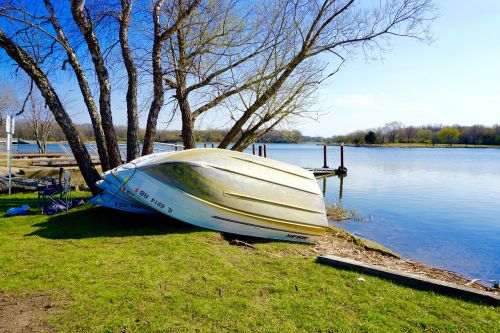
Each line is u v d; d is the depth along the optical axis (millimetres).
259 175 7836
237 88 11086
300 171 8773
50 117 31172
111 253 5512
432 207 15008
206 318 3693
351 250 7734
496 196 17500
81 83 10023
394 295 4562
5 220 7613
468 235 10836
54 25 9812
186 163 7297
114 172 7676
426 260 8602
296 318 3814
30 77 9359
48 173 13875
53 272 4668
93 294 4082
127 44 10188
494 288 6422
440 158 45281
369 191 19406
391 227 11773
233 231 7367
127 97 10438
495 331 3744
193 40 11086
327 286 4738
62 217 7949
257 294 4355
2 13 8688
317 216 8125
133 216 8039
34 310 3707
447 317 4035
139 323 3531
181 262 5242
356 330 3646
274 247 6859
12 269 4734
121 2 9930
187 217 7262
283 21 10789
